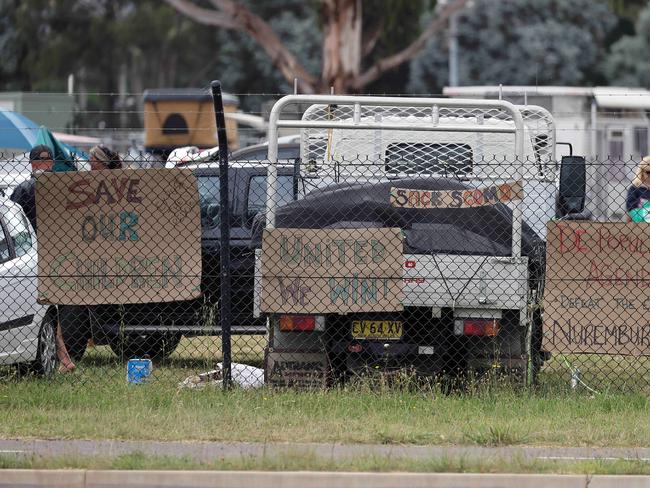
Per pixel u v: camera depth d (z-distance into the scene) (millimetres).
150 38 197500
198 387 36188
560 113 81625
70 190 35812
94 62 199000
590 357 40875
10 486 25812
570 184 38094
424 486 25703
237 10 123188
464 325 35875
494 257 35781
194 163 47250
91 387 36656
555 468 26328
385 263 35406
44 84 194625
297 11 194125
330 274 35594
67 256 35812
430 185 35969
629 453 28500
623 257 35438
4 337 38125
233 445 29078
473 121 43250
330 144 44344
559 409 33656
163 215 35750
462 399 34938
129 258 35781
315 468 26281
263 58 194750
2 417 32281
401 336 36812
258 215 39969
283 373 36719
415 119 43656
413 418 32312
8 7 199250
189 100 87750
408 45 131500
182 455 27438
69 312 41688
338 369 37125
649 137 86000
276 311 35719
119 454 27547
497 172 40875
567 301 35562
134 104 157500
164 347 42281
